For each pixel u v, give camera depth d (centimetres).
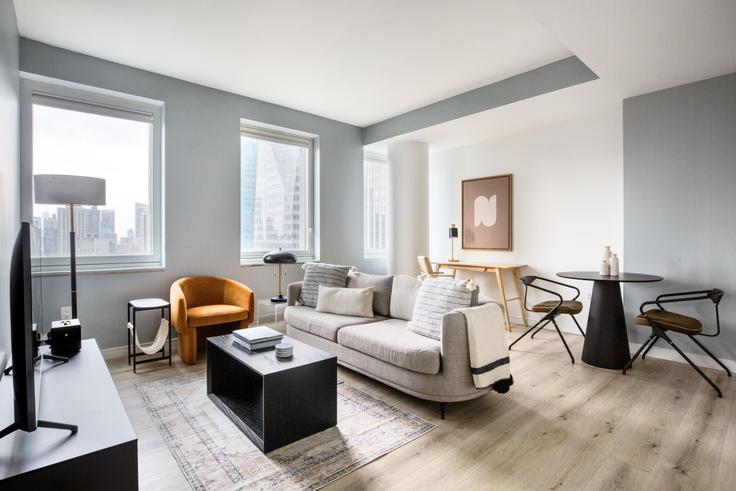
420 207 540
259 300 423
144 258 386
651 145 348
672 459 193
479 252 539
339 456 196
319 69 370
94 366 199
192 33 306
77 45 325
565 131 451
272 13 278
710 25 238
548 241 468
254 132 471
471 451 201
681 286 333
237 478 178
